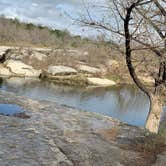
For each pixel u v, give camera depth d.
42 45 53.56
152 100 8.58
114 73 10.32
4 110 7.99
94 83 37.06
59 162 4.90
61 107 9.39
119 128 7.71
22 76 36.94
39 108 8.83
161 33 7.48
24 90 25.72
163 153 5.99
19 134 5.98
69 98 24.83
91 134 6.78
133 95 30.09
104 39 7.95
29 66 39.59
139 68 8.52
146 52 8.04
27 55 43.69
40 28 59.19
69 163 4.92
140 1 6.79
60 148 5.54
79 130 6.96
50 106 9.32
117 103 24.77
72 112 8.89
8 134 5.88
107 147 5.98
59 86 32.81
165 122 16.08
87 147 5.80
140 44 7.65
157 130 8.61
